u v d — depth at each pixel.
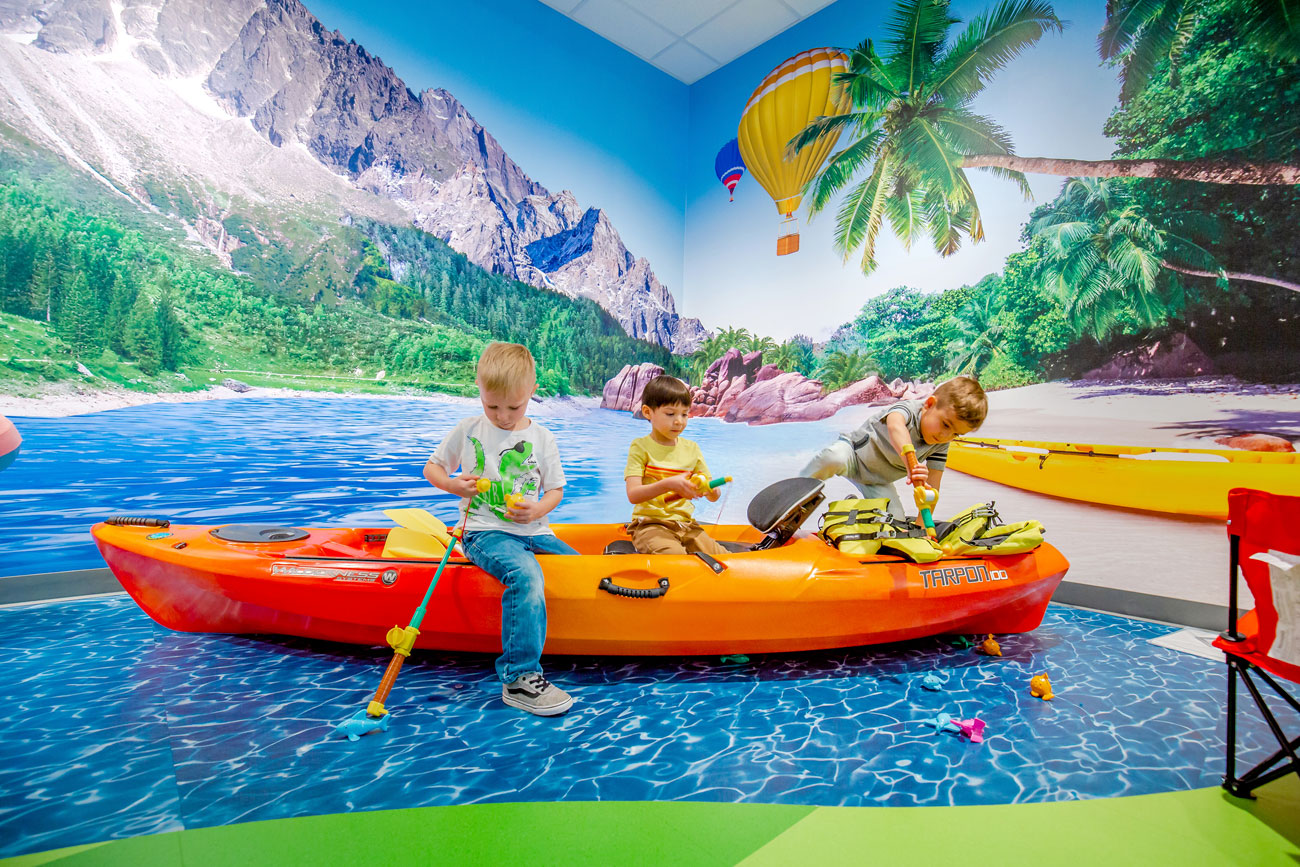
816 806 1.34
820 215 4.81
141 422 3.23
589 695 1.96
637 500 2.24
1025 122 3.64
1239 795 1.40
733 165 5.57
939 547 2.27
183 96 3.39
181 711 1.76
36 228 2.95
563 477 2.19
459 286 4.51
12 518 2.87
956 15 3.95
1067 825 1.28
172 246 3.34
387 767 1.48
